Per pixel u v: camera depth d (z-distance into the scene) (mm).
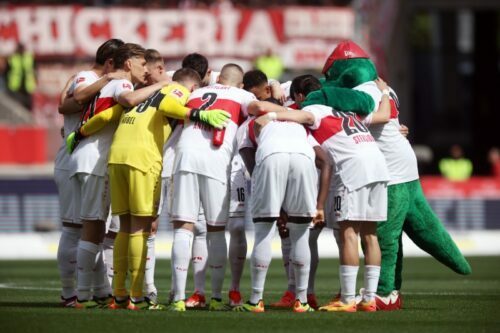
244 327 20438
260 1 70562
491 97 90000
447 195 64375
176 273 24000
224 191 24234
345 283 24000
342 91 24328
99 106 24812
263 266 23578
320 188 23375
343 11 68688
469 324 21281
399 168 25250
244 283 35125
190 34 67312
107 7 68562
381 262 25172
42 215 60688
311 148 23594
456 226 62531
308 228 23781
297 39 68125
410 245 56125
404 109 78750
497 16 89750
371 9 70562
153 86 24656
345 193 23688
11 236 56719
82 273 24859
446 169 76625
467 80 89875
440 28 88562
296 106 27203
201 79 27125
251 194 23812
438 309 24969
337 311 23781
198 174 23969
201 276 25797
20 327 20438
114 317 21969
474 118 90000
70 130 26062
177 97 24297
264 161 23266
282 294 30547
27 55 67375
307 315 22594
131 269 24344
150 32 67188
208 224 24297
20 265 45812
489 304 26734
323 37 68562
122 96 24406
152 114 24328
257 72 26797
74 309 24047
